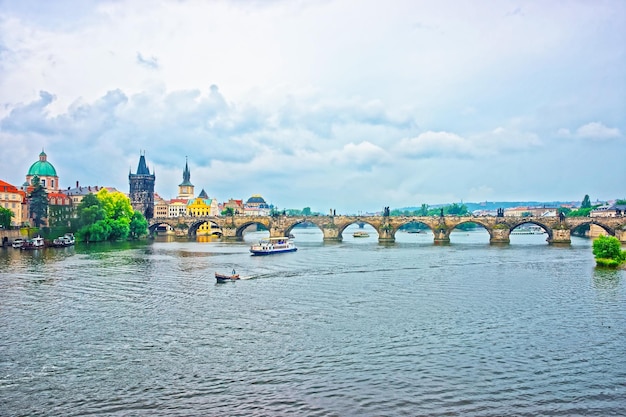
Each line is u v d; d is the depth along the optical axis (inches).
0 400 1803.6
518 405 1764.3
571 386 1909.4
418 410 1726.1
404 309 3043.8
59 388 1897.1
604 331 2576.3
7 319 2819.9
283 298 3385.8
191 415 1697.8
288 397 1815.9
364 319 2800.2
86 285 3875.5
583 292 3575.3
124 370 2058.3
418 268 4891.7
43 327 2659.9
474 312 2962.6
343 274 4500.5
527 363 2126.0
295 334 2519.7
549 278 4202.8
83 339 2455.7
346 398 1806.1
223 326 2669.8
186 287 3814.0
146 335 2514.8
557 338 2452.0
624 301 3267.7
